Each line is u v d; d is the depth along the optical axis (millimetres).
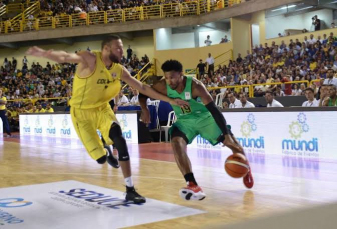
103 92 4371
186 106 4527
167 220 3699
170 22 25172
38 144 12758
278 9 23375
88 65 4215
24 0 30984
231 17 23203
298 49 18531
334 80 10961
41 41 29297
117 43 4195
